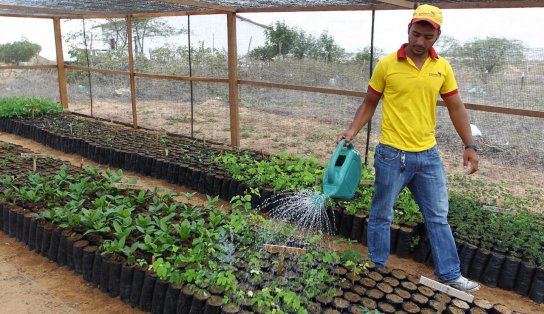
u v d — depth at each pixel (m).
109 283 3.92
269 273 3.75
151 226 4.25
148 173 7.36
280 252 3.65
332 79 8.30
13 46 12.60
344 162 3.76
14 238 5.04
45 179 5.71
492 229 4.77
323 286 3.58
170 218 4.60
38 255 4.67
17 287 4.04
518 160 7.26
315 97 8.68
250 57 9.37
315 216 5.20
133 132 9.55
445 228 3.81
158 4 7.85
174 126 11.41
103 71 10.77
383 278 3.73
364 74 7.83
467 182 6.64
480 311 3.27
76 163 8.06
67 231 4.43
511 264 4.16
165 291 3.56
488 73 6.19
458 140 7.73
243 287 3.52
